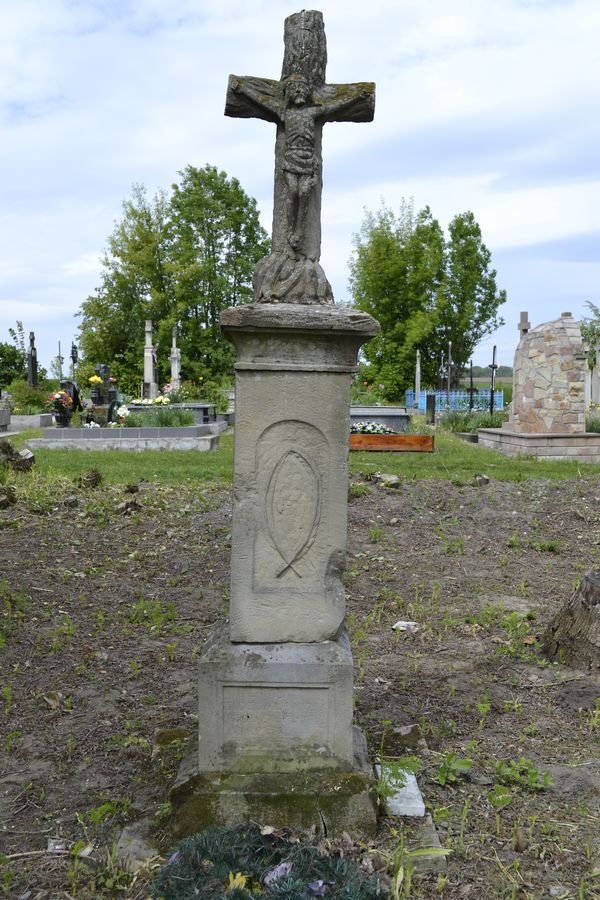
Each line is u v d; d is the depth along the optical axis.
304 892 2.56
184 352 41.94
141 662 5.02
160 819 3.24
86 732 4.05
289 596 3.33
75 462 12.93
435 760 3.73
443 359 47.00
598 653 4.91
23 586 6.32
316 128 3.41
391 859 2.93
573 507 9.28
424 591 6.66
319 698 3.27
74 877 2.86
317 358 3.23
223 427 21.41
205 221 42.19
